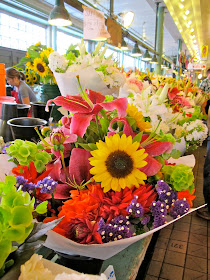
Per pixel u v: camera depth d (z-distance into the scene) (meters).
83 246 0.53
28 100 3.10
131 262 0.71
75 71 1.13
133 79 1.42
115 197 0.65
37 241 0.38
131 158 0.68
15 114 1.26
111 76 1.27
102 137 0.82
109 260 0.71
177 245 1.98
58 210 0.68
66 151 0.83
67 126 0.83
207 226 2.25
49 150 0.89
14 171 0.72
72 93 1.20
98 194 0.66
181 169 0.75
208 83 5.88
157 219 0.63
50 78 1.62
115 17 3.06
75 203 0.62
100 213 0.62
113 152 0.67
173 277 1.67
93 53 1.32
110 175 0.67
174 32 11.34
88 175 0.77
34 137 1.06
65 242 0.52
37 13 6.15
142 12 8.14
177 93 1.75
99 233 0.56
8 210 0.34
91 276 0.35
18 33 6.34
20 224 0.34
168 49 16.08
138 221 0.66
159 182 0.68
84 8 1.51
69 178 0.78
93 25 1.54
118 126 0.77
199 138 1.54
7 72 3.04
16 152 0.75
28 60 1.73
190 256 1.86
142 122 0.81
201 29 10.00
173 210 0.67
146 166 0.73
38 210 0.43
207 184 2.37
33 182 0.70
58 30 7.70
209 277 1.68
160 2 7.11
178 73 11.59
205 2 6.91
